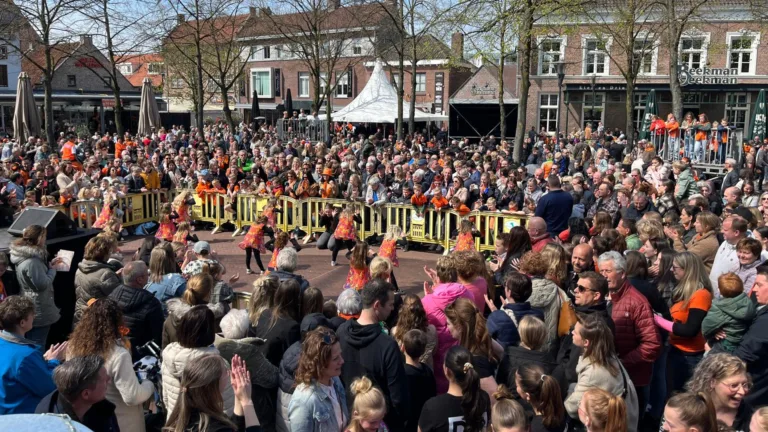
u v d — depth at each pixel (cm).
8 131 4181
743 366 376
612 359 409
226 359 435
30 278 610
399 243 1370
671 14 1772
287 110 3034
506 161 1639
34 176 1531
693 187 1142
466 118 3484
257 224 1133
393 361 425
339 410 395
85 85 4372
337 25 3266
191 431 341
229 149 2277
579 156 2003
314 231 1430
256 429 360
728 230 623
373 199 1375
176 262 735
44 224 778
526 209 1209
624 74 2216
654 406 571
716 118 3084
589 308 505
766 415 310
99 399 343
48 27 2141
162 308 575
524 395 390
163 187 1564
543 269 563
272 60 5094
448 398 393
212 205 1537
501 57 2317
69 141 2070
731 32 2850
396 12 2383
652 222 666
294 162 1617
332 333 392
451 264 578
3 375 402
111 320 419
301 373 383
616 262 495
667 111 3189
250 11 3391
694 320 503
